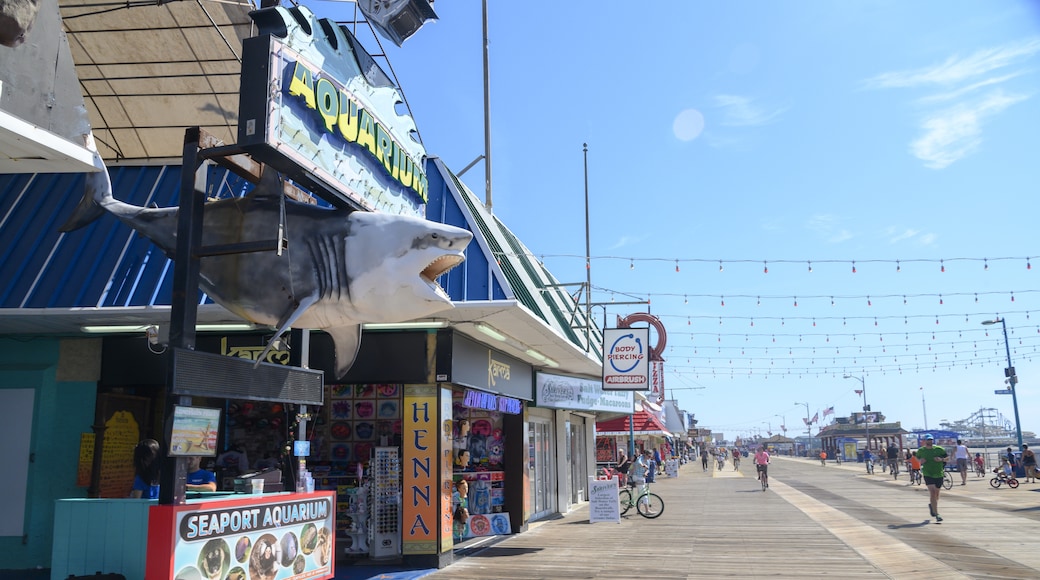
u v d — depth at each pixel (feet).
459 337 39.22
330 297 20.47
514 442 51.24
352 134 21.88
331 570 23.91
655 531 50.14
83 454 36.55
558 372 59.47
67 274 34.50
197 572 18.15
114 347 37.27
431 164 42.75
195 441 18.42
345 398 46.42
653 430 117.91
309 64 19.86
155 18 40.70
